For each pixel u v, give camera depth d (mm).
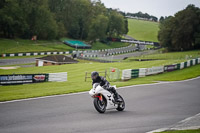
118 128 8484
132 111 11805
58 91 17125
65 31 115562
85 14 123875
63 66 47875
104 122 9273
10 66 52094
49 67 46812
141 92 18656
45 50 82500
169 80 28766
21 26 90000
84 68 44625
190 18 90438
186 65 44406
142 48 126625
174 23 94875
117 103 11391
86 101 13938
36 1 98375
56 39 109875
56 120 9375
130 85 22375
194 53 79375
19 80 25219
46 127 8320
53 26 101375
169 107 13281
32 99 13906
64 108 11789
